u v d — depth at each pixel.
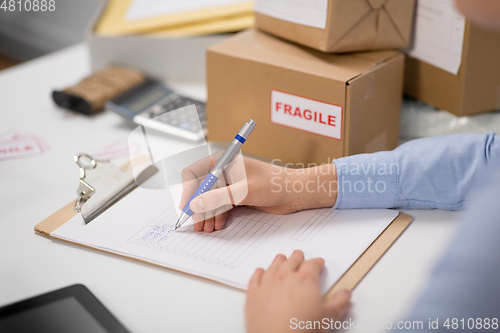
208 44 1.07
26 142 0.90
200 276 0.57
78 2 2.30
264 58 0.76
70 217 0.68
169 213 0.67
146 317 0.52
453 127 0.83
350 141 0.72
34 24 2.53
